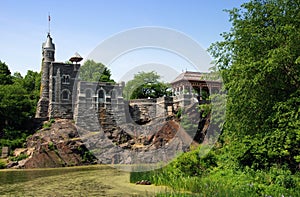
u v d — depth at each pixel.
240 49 20.11
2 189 21.77
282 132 16.77
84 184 23.48
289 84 18.61
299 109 15.95
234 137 20.61
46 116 65.81
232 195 13.55
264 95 18.62
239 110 19.81
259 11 19.75
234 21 20.64
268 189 14.35
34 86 87.25
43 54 72.69
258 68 17.23
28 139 54.34
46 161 44.69
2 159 47.25
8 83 77.38
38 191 20.59
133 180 22.38
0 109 57.91
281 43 17.81
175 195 15.00
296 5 18.78
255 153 17.62
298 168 17.23
